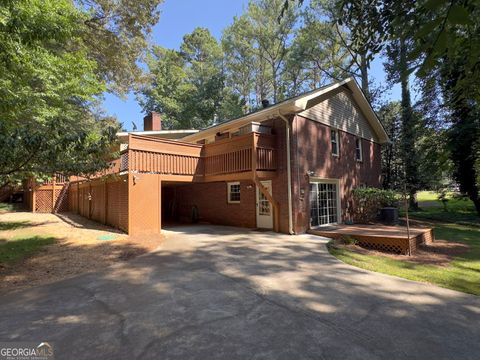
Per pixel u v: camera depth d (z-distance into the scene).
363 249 7.95
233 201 12.12
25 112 7.68
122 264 5.86
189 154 10.62
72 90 10.04
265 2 25.09
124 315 3.48
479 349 2.80
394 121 18.53
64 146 4.91
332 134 12.35
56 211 15.90
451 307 3.87
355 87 13.23
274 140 10.16
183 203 14.77
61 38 5.43
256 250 7.10
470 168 15.71
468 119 14.49
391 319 3.44
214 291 4.32
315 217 10.87
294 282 4.77
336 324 3.28
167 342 2.85
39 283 4.72
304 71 27.06
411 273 5.67
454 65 3.00
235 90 32.03
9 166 5.07
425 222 14.59
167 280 4.82
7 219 12.72
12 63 6.40
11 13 5.15
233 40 28.78
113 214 10.35
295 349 2.73
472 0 1.84
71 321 3.32
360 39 3.29
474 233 11.55
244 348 2.74
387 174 18.44
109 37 15.00
